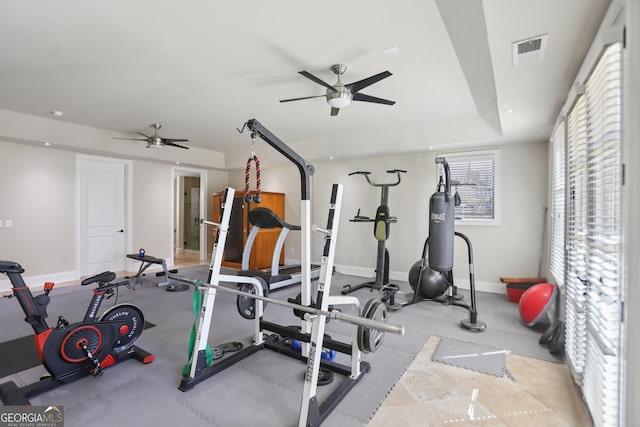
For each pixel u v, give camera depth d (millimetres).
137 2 2055
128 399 2162
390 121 4750
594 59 1762
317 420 1897
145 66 2984
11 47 2643
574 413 2041
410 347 2994
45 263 5254
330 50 2654
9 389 2152
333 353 2713
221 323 3547
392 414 2029
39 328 2236
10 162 4879
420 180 5551
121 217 6281
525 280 4344
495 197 4898
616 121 1545
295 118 4641
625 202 1399
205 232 7695
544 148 4582
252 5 2074
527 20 1667
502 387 2336
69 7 2109
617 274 1515
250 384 2357
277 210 7051
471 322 3473
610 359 1599
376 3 2039
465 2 1660
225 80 3295
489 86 2795
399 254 5742
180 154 6570
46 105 4145
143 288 5066
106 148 5430
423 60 2803
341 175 6379
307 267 2500
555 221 3676
